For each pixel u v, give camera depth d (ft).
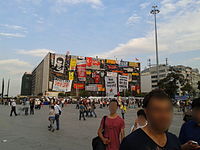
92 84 391.45
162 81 132.77
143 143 5.91
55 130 39.24
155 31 116.88
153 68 424.87
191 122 9.86
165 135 6.37
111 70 415.64
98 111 105.70
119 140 13.60
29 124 47.88
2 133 34.99
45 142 27.96
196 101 9.54
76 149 24.26
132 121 58.75
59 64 375.04
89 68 400.26
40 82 469.98
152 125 5.98
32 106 79.77
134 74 434.71
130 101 160.86
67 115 76.74
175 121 59.52
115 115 14.25
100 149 13.23
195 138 9.21
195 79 412.16
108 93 251.39
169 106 5.89
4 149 23.98
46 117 66.39
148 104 6.05
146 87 424.87
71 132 36.83
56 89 337.52
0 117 64.23
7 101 182.39
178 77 128.57
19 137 31.50
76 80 386.32
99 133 13.87
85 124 49.16
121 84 258.16
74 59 388.98
